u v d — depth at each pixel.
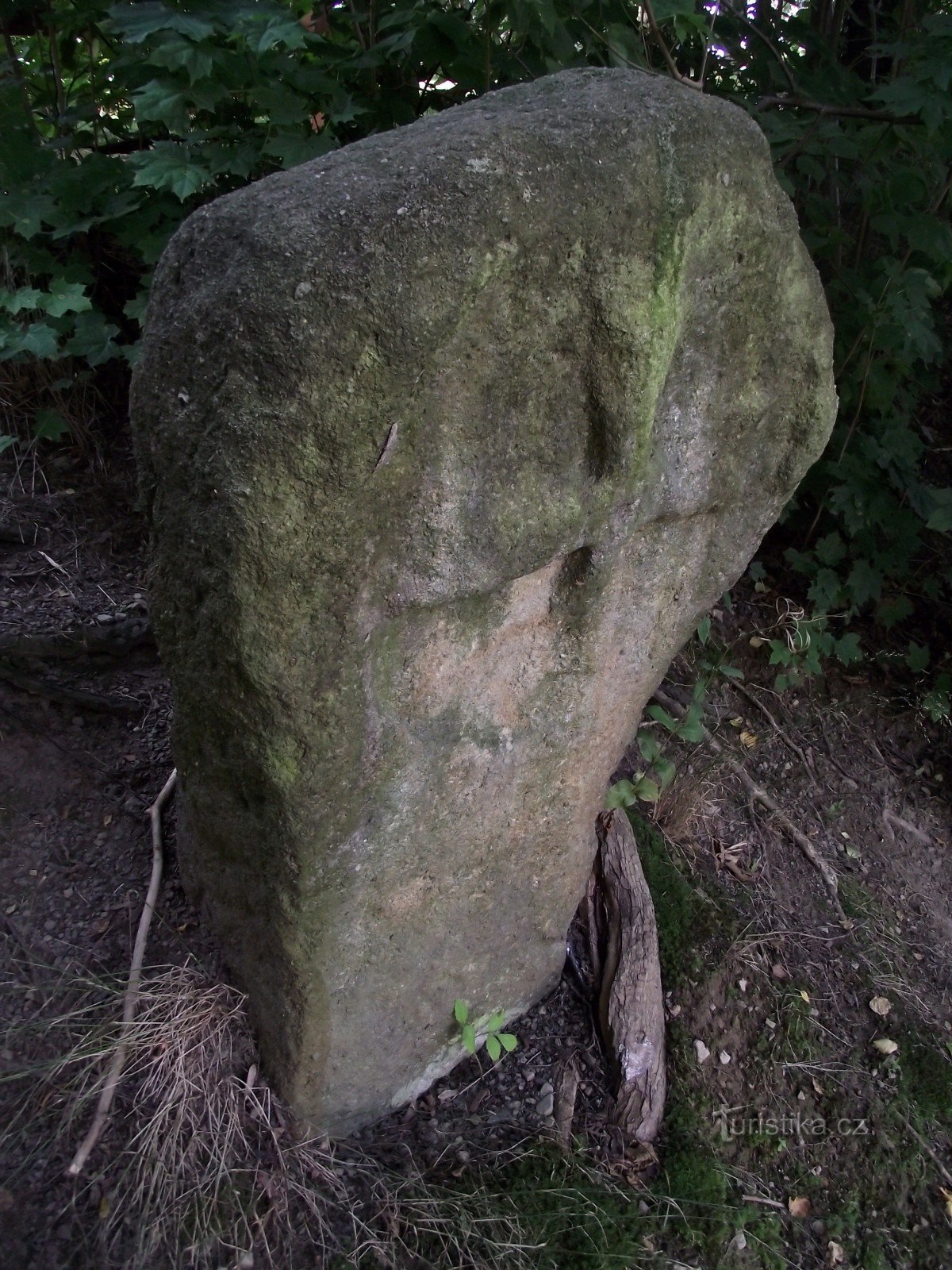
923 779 2.94
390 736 1.39
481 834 1.65
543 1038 2.05
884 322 2.81
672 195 1.24
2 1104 1.60
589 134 1.19
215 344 1.12
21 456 2.57
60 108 2.76
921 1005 2.35
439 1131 1.86
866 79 3.74
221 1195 1.58
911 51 2.63
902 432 2.96
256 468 1.11
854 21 3.70
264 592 1.17
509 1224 1.70
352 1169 1.73
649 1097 1.96
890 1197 1.98
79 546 2.46
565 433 1.32
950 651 3.18
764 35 2.87
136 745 2.19
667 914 2.28
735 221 1.35
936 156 2.87
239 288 1.08
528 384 1.25
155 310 1.22
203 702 1.34
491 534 1.30
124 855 1.99
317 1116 1.73
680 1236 1.79
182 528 1.23
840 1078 2.13
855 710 3.02
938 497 2.71
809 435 1.65
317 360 1.07
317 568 1.18
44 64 2.76
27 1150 1.56
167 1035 1.66
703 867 2.46
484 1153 1.83
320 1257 1.58
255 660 1.20
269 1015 1.65
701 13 2.78
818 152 2.83
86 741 2.16
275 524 1.13
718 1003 2.18
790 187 2.63
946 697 3.02
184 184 2.16
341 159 1.16
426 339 1.10
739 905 2.40
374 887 1.53
